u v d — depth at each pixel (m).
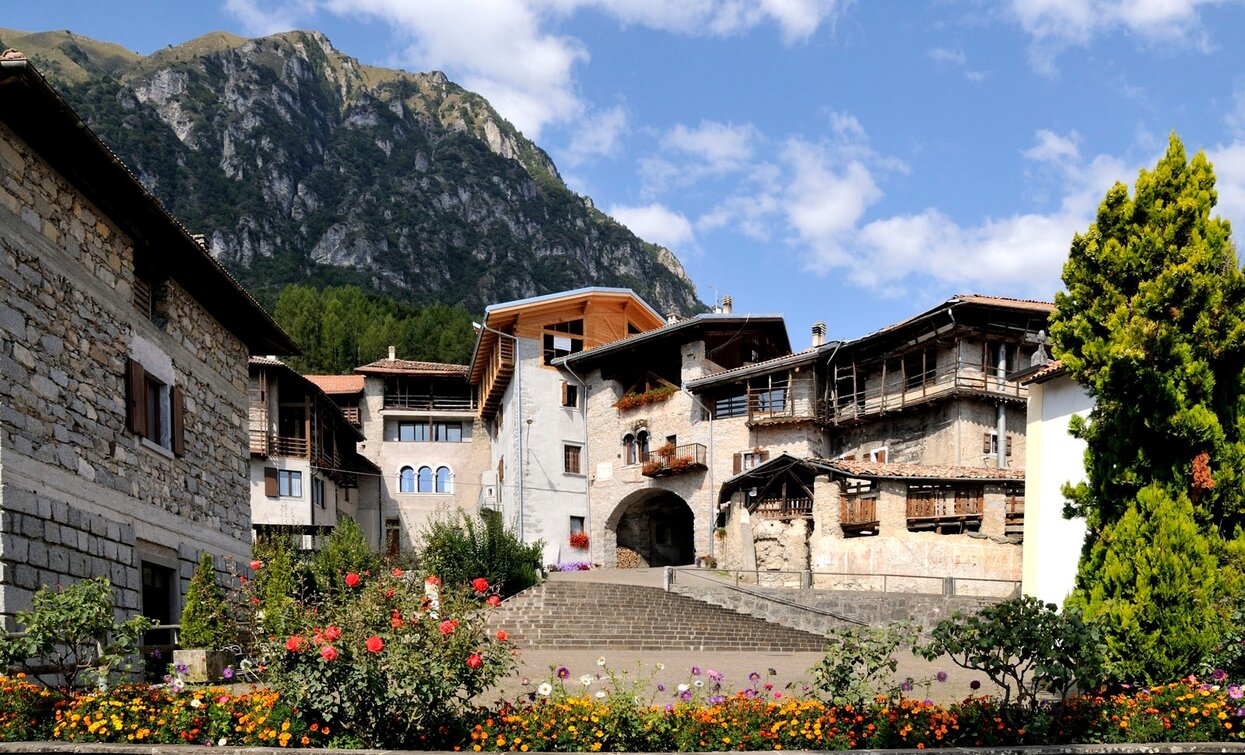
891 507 29.61
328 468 43.97
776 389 39.91
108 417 14.66
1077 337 13.16
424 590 9.81
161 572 16.72
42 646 9.98
